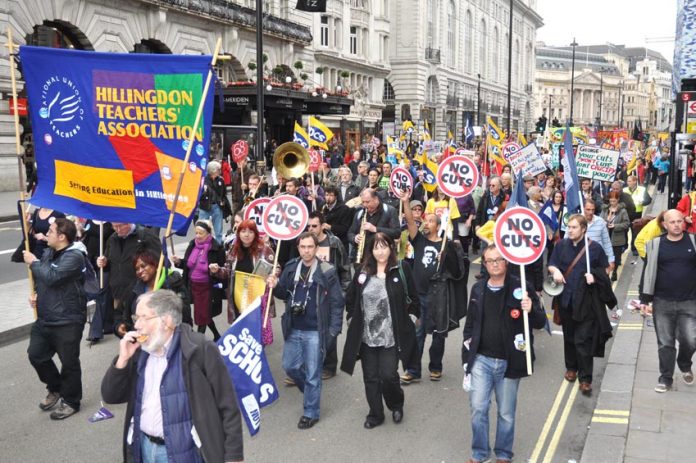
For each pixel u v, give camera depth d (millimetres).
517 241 5418
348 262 8219
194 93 4984
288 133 42031
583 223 7098
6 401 6859
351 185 12914
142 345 3613
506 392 5289
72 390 6453
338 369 7953
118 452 5770
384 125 39250
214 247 7859
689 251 6758
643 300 6957
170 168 5129
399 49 66500
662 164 30484
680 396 6789
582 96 155000
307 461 5570
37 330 6320
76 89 5285
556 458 5645
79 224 9016
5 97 24828
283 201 6586
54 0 25688
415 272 7367
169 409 3562
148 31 30969
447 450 5789
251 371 4410
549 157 25766
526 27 109375
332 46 50438
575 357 7496
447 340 9195
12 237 17219
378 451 5766
